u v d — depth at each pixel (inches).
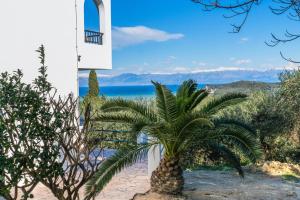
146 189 409.4
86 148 215.9
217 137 405.1
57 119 208.1
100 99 703.7
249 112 612.7
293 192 430.0
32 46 454.3
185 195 406.3
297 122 621.3
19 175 197.8
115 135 581.3
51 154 202.7
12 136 207.2
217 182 464.8
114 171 360.5
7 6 421.1
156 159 453.4
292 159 609.9
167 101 372.5
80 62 639.1
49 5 483.8
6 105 198.4
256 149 402.6
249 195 417.1
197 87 421.1
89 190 326.3
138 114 411.8
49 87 215.0
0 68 410.0
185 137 389.4
